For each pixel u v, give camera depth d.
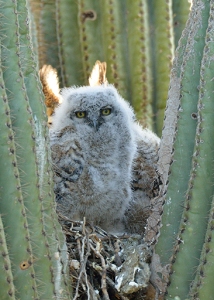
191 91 10.17
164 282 10.27
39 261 9.41
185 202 9.78
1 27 9.70
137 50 17.02
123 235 12.58
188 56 10.27
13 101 9.58
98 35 17.41
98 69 16.66
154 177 13.81
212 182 9.64
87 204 13.87
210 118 9.66
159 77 17.09
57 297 9.61
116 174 14.05
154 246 10.50
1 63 9.59
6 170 9.17
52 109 16.47
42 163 9.82
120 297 11.04
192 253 9.70
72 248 11.70
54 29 18.16
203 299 9.37
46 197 9.77
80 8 17.47
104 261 11.16
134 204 14.34
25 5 10.13
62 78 17.75
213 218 9.41
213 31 9.83
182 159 10.12
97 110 14.57
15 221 9.15
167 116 10.88
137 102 17.03
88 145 14.16
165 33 17.14
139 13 17.06
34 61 10.12
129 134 14.52
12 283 8.89
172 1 18.44
